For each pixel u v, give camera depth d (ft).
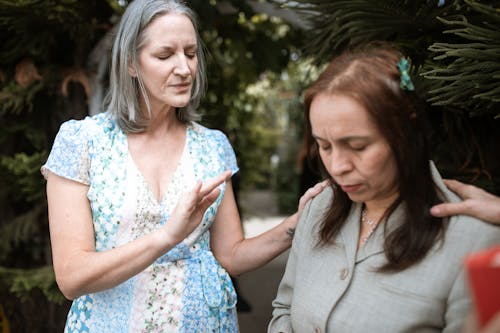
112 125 5.30
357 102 3.45
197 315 5.18
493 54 4.74
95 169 5.09
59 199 5.12
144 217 5.14
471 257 2.18
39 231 10.14
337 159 3.63
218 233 5.81
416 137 3.64
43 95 9.70
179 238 4.52
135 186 5.15
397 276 3.76
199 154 5.52
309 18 6.64
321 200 4.54
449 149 6.10
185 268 5.24
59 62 9.75
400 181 3.71
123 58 5.14
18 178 9.43
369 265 3.91
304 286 4.25
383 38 6.01
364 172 3.60
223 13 10.53
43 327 9.95
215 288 5.29
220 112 12.64
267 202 38.65
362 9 5.68
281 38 12.59
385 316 3.74
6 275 9.27
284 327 4.52
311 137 4.14
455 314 3.59
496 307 2.10
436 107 5.82
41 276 9.16
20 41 8.72
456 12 5.42
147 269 5.12
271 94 34.40
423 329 3.69
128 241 5.12
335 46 6.24
